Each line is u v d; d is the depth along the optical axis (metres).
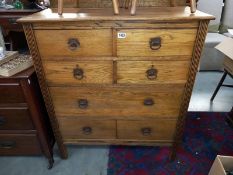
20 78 1.19
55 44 1.09
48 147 1.47
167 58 1.11
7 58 1.31
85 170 1.52
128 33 1.04
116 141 1.48
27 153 1.52
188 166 1.53
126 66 1.14
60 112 1.35
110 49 1.09
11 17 1.63
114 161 1.58
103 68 1.16
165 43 1.07
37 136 1.43
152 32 1.04
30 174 1.50
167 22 1.01
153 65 1.14
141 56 1.11
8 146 1.48
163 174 1.48
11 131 1.41
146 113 1.33
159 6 1.30
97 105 1.31
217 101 2.23
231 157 1.23
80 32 1.05
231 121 1.86
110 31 1.04
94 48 1.09
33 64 1.24
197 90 2.40
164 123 1.37
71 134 1.46
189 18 0.98
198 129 1.85
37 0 1.77
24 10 1.61
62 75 1.19
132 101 1.28
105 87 1.23
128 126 1.40
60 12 1.08
